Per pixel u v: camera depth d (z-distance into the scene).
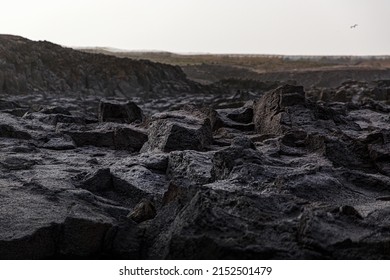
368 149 11.35
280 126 14.30
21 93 49.28
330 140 11.55
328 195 8.08
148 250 6.50
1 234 6.30
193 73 131.25
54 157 12.50
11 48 57.03
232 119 16.88
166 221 6.82
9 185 8.84
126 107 19.02
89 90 58.31
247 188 8.01
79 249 6.45
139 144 14.33
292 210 6.54
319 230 5.61
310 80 122.88
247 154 9.71
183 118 14.20
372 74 126.06
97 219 6.69
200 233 5.59
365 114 20.95
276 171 8.79
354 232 5.82
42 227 6.50
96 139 14.81
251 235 5.60
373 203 7.80
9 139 14.54
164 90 66.75
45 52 61.56
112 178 9.91
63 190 8.59
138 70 68.00
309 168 9.16
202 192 6.66
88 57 67.25
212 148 12.86
